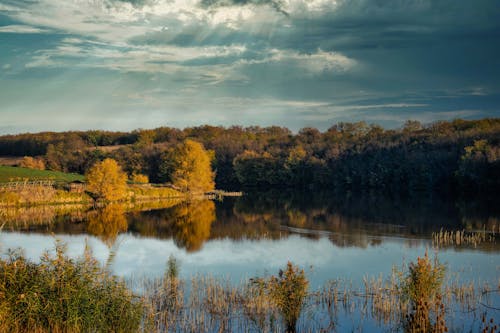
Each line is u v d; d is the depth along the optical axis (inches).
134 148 5674.2
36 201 2785.4
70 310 572.7
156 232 1822.1
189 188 3873.0
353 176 4694.9
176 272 1103.0
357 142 5255.9
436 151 4190.5
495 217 2143.2
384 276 1051.3
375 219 2145.7
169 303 829.8
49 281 589.0
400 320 747.4
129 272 1122.7
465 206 2669.8
